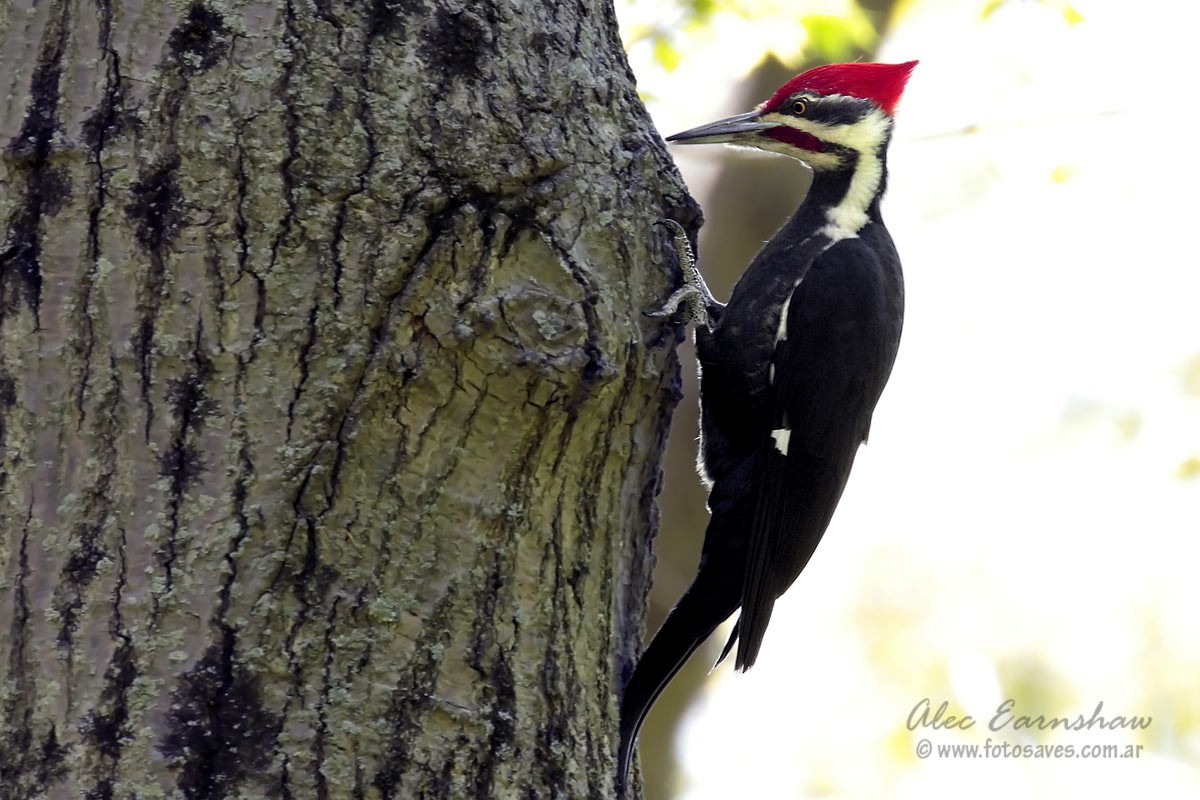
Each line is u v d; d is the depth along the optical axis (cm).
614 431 630
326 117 566
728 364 840
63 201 552
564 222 608
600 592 638
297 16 568
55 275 551
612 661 651
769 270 857
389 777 558
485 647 584
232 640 543
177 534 545
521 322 579
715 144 909
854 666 1919
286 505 552
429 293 570
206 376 552
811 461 816
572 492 618
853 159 891
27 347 550
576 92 633
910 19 1232
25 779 531
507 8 612
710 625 797
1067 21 1075
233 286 555
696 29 1097
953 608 1936
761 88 1259
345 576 559
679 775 1352
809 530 816
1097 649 1844
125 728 533
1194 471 1641
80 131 555
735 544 803
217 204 555
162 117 556
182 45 560
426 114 582
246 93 561
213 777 534
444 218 578
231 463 550
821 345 826
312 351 558
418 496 572
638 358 629
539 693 598
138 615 540
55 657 537
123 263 552
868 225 889
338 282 562
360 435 562
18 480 547
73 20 559
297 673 548
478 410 578
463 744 574
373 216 567
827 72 903
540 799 591
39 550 544
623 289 629
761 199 1238
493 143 591
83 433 548
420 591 572
